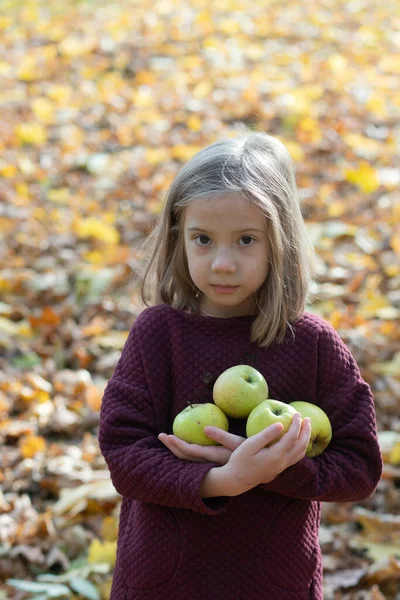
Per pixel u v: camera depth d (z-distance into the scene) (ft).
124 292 20.57
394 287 20.38
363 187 25.29
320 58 38.04
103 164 27.66
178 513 7.57
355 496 7.54
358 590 11.89
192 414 7.34
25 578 12.41
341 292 19.77
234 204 7.38
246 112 31.37
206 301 8.32
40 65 37.40
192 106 32.35
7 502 13.84
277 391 7.72
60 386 16.89
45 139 29.96
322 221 23.50
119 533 8.25
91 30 41.98
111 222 24.11
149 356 7.87
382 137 29.43
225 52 38.32
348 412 7.75
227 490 7.00
